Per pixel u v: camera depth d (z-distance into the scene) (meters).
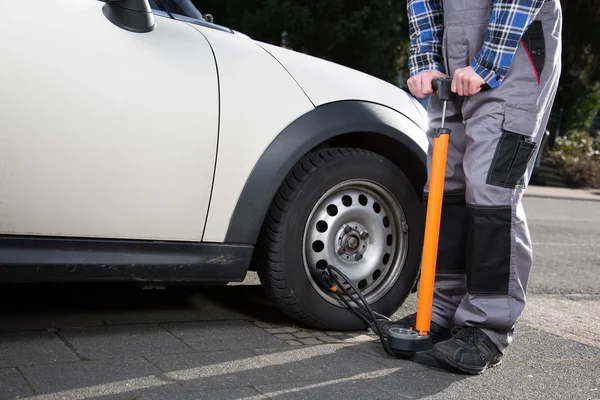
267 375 2.12
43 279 2.17
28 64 2.07
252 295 3.11
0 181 2.06
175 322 2.60
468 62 2.34
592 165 15.46
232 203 2.40
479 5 2.30
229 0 12.27
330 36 12.30
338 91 2.61
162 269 2.33
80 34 2.16
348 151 2.60
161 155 2.26
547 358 2.55
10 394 1.83
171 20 2.45
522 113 2.24
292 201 2.50
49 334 2.33
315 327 2.65
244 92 2.41
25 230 2.13
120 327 2.48
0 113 2.03
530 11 2.17
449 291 2.55
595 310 3.61
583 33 16.05
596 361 2.56
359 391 2.06
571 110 17.41
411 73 2.46
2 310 2.55
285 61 2.57
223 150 2.36
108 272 2.25
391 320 2.82
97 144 2.16
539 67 2.25
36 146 2.09
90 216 2.20
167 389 1.95
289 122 2.47
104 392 1.89
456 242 2.52
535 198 11.92
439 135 2.30
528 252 2.32
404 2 12.80
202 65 2.36
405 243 2.77
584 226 8.12
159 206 2.28
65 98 2.11
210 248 2.39
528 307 3.48
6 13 2.08
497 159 2.25
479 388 2.17
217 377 2.07
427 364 2.33
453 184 2.50
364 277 2.69
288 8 12.02
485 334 2.31
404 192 2.72
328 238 2.61
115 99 2.18
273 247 2.50
